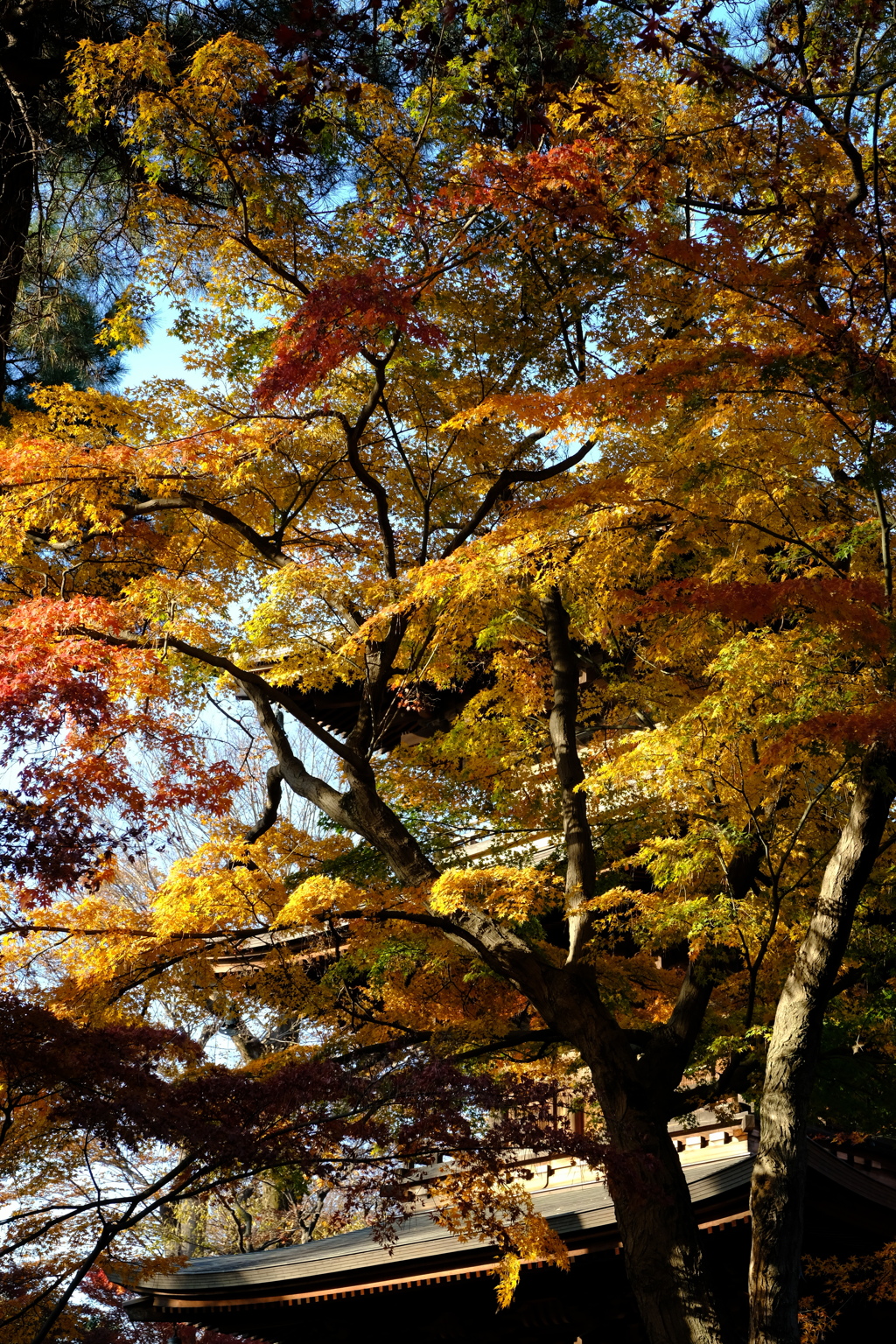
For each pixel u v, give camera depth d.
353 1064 10.53
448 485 11.89
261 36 11.58
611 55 9.96
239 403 10.93
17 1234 8.86
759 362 7.80
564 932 12.59
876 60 8.76
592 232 8.68
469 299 10.66
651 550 10.12
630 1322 11.02
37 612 8.45
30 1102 7.46
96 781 7.68
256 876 9.95
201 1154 6.73
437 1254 10.88
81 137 12.00
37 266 12.23
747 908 8.92
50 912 9.52
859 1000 10.25
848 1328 11.34
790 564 9.05
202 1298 12.62
